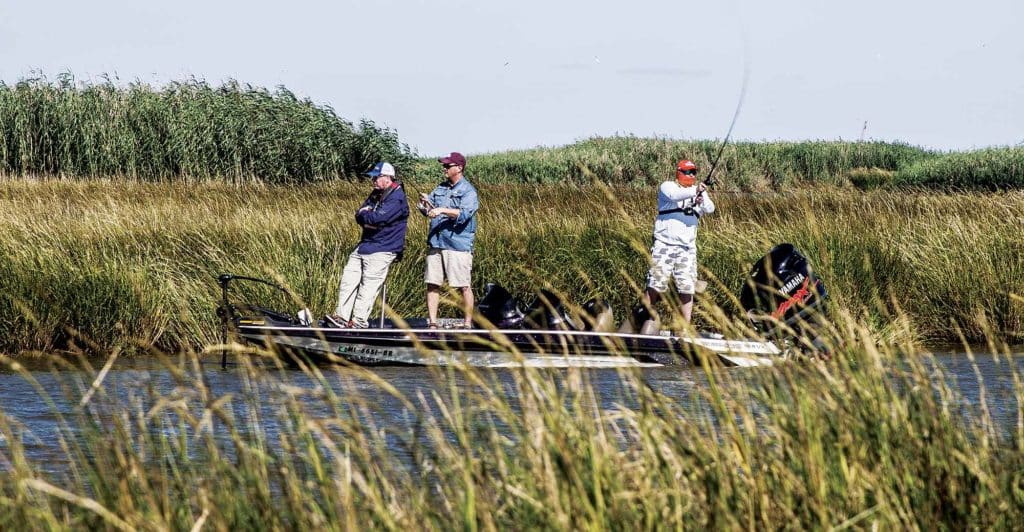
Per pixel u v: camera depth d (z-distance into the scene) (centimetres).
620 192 8844
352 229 5406
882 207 6962
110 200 7162
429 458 1867
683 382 3491
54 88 12100
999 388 3181
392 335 4044
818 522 1505
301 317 4206
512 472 1686
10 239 4894
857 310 4381
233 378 3644
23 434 2600
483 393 3138
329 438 1723
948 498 1556
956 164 16188
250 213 6144
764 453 1652
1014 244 5088
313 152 12238
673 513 1555
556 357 3934
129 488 1538
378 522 1544
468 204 4144
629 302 4894
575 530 1445
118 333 4369
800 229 5316
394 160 13025
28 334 4269
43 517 1515
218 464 1631
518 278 5044
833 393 1822
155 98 12238
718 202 7731
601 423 1784
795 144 18938
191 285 4662
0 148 11912
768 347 2206
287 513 1605
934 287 4888
